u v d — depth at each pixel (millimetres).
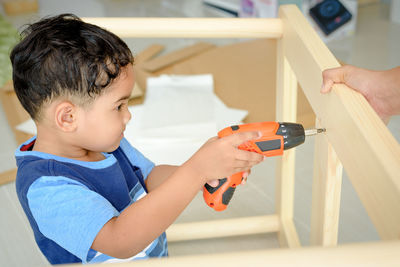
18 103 1794
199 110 1664
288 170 1042
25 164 605
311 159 1441
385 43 2197
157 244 749
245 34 873
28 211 593
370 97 653
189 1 3033
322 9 2211
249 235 1193
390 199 441
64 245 565
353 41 2252
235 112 1645
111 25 878
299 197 1291
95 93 558
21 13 2949
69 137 602
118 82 573
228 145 597
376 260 320
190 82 1857
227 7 2648
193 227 1143
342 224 1165
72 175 601
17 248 1165
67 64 541
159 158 1423
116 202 670
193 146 1476
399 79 621
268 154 667
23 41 566
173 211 570
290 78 911
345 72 611
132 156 800
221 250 1146
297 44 756
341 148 587
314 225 839
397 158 453
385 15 2541
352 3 2234
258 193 1331
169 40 2404
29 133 1605
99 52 548
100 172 646
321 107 657
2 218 1267
